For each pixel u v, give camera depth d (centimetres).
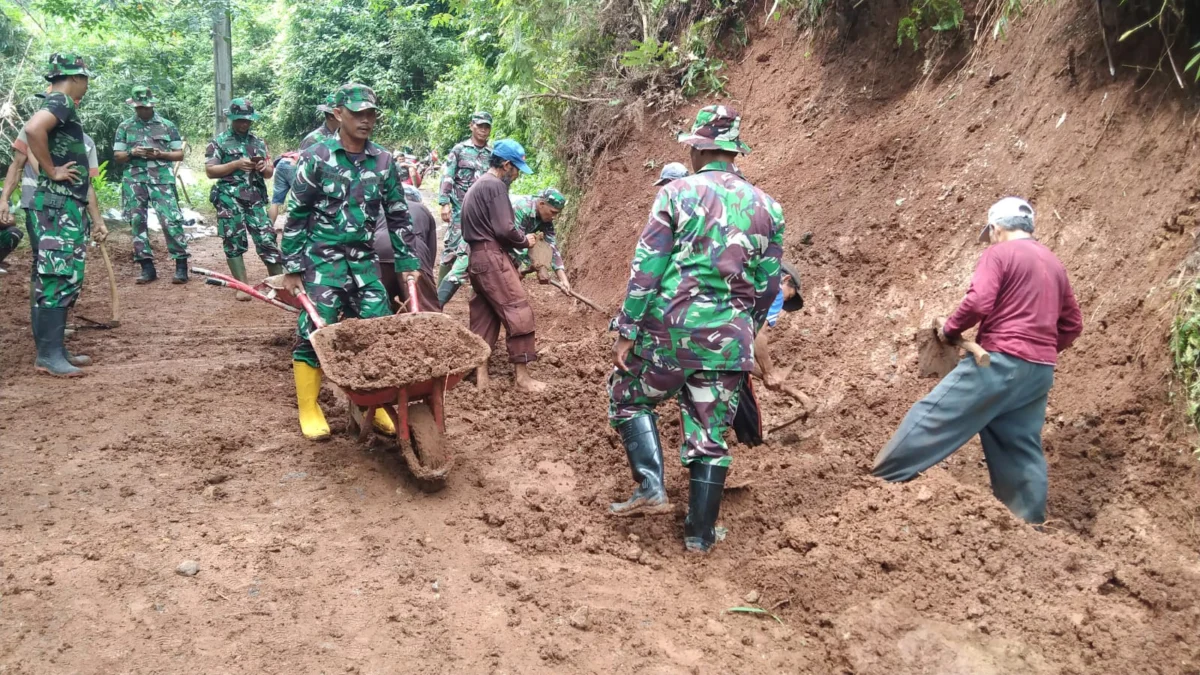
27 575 352
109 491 436
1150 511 414
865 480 436
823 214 698
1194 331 429
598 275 904
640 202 925
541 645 329
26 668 296
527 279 1011
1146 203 506
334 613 341
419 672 309
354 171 494
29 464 464
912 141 682
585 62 1106
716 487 399
